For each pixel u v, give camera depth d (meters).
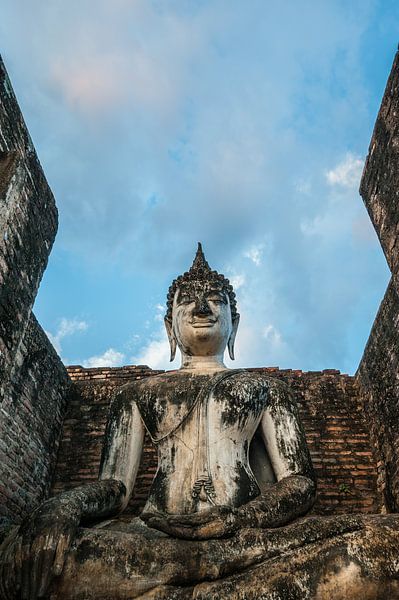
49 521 2.59
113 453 3.57
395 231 6.25
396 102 6.05
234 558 2.53
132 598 2.45
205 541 2.60
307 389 8.34
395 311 6.49
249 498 3.21
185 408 3.56
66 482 7.58
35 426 7.10
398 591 2.38
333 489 7.41
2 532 2.98
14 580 2.47
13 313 4.95
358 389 8.28
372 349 7.45
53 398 7.76
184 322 4.23
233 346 4.50
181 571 2.48
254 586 2.42
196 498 3.14
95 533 2.62
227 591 2.42
